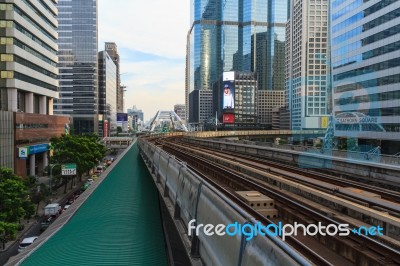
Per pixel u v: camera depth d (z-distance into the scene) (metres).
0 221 24.33
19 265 7.16
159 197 13.88
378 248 6.70
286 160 26.59
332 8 68.94
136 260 6.88
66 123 89.06
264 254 3.45
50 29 80.06
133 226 9.15
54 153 52.84
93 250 7.45
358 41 60.00
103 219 9.88
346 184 14.44
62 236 8.73
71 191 53.44
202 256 5.97
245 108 181.50
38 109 78.00
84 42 150.88
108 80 174.25
